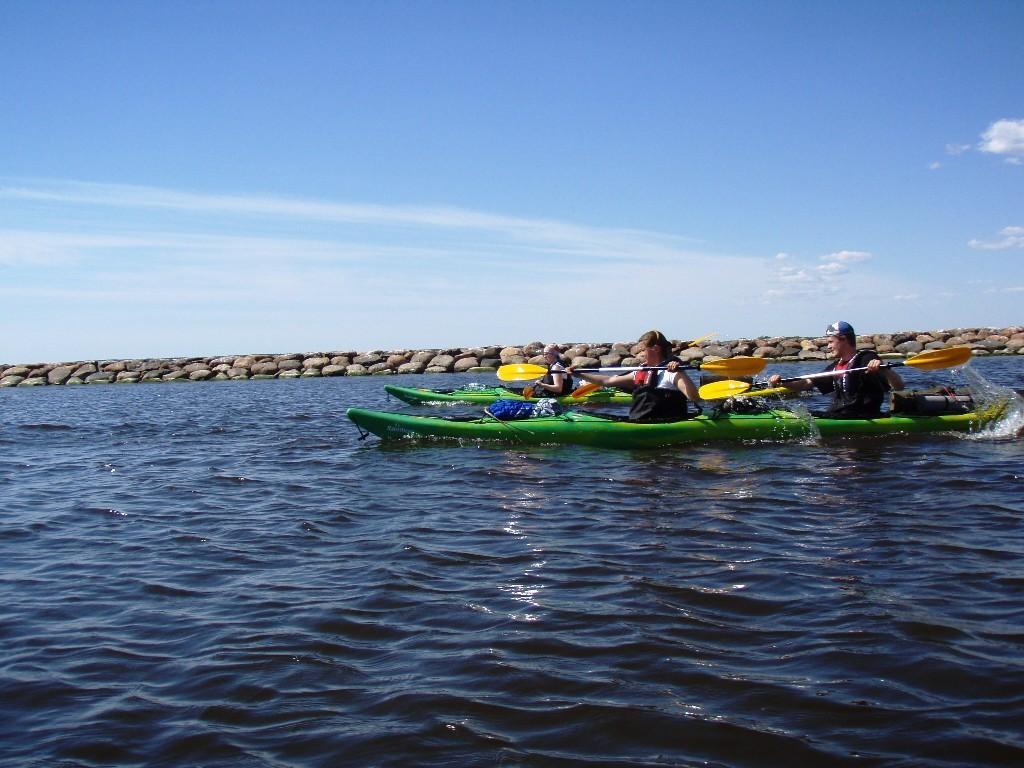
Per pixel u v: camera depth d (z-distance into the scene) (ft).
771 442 28.37
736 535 16.98
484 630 12.39
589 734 9.39
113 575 15.92
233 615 13.46
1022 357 90.63
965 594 13.12
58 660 11.89
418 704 10.18
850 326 29.71
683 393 29.86
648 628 12.20
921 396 29.91
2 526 20.26
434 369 95.61
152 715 10.18
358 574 15.38
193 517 20.67
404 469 26.23
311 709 10.19
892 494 20.16
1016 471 22.38
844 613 12.46
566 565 15.39
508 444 29.89
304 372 95.45
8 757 9.31
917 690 10.03
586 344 93.71
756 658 11.09
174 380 95.40
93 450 34.01
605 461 26.25
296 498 22.53
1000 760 8.53
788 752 8.87
